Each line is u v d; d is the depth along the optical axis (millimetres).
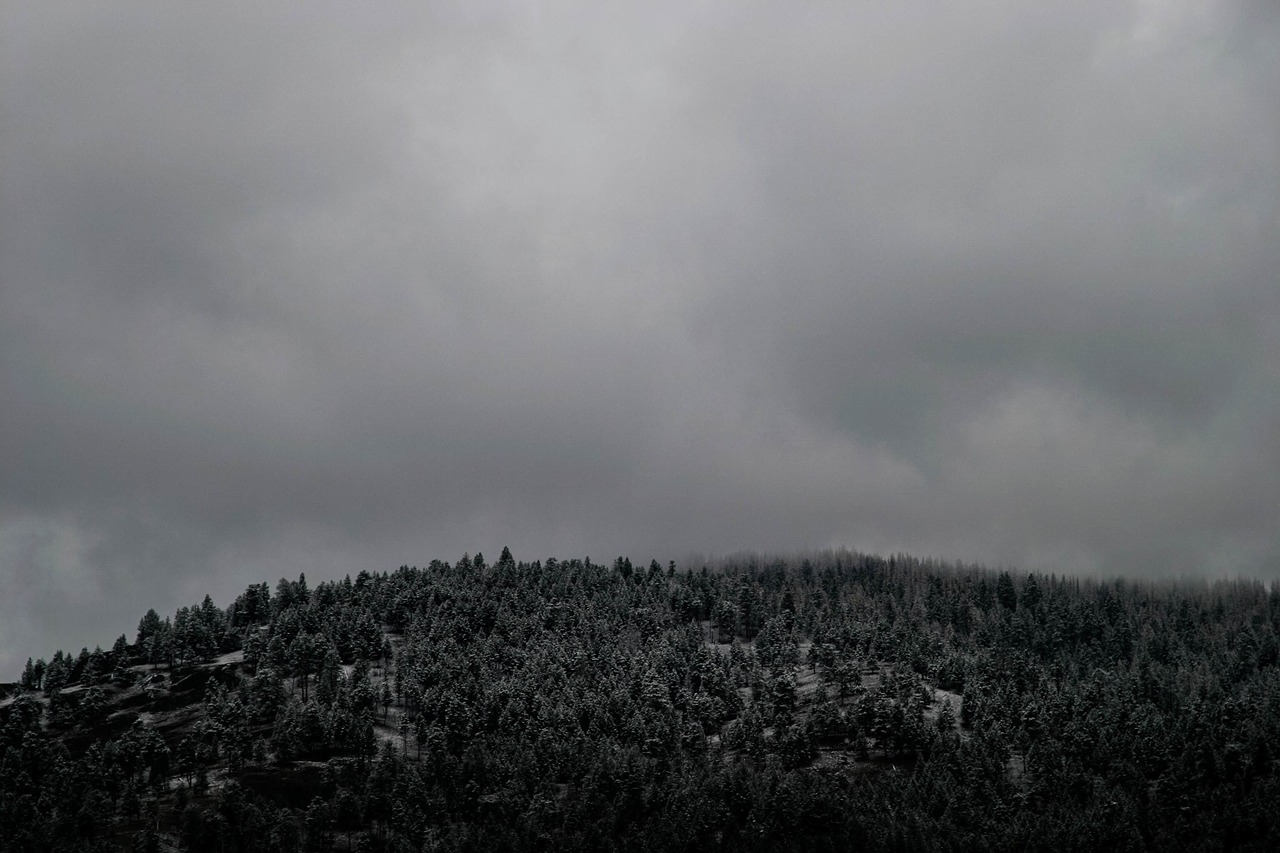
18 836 176875
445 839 174000
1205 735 192750
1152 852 165500
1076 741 194750
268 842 176000
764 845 170875
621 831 180000
